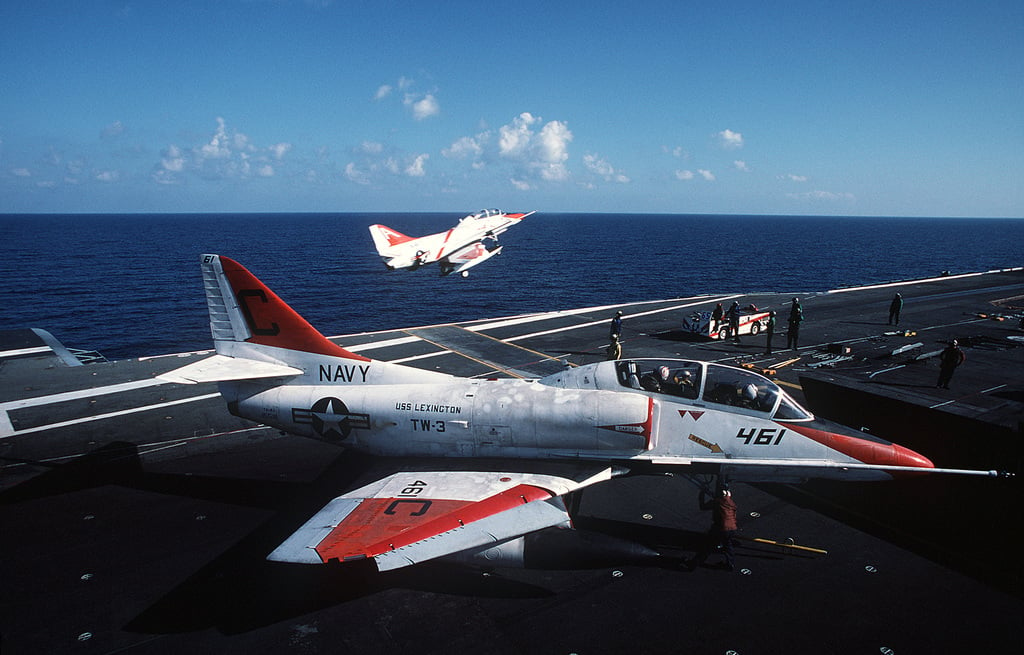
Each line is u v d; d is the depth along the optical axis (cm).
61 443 1470
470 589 864
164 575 904
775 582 868
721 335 2595
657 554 877
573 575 895
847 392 1240
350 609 820
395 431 1124
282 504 1142
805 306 3362
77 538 1016
